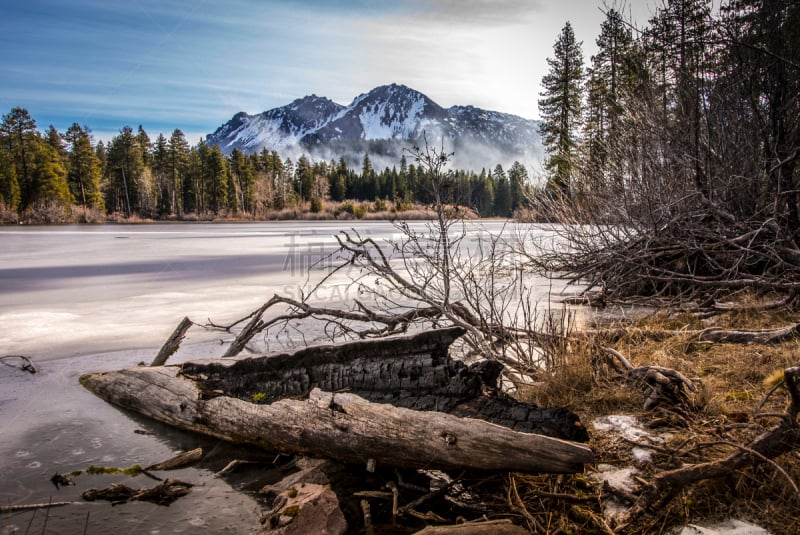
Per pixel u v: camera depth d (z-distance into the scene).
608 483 3.07
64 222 74.12
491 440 3.04
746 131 8.73
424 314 6.50
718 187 8.80
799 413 3.38
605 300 9.21
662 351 5.35
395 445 3.33
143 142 114.56
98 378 5.47
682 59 8.70
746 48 7.67
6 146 77.88
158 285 12.70
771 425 3.48
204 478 3.71
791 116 7.91
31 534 3.00
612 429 3.77
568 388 4.51
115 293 11.59
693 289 9.01
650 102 9.84
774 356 4.85
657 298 8.97
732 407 3.90
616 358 5.04
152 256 20.05
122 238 31.88
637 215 10.13
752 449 2.89
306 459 3.81
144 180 96.12
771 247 7.53
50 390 5.53
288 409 3.86
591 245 12.05
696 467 2.83
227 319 9.02
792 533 2.56
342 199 128.88
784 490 2.79
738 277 8.27
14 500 3.38
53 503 3.34
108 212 92.19
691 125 8.94
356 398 3.62
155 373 4.95
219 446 4.25
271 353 4.41
